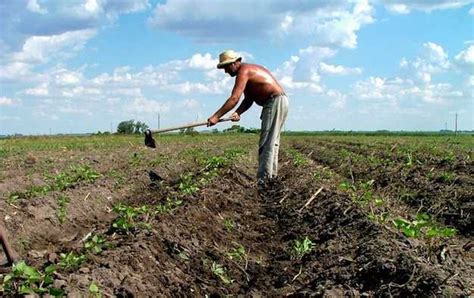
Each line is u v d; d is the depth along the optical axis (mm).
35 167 20422
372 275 6633
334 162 22547
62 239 10609
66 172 17391
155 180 17703
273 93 13250
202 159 21891
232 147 33219
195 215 10008
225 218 10828
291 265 8258
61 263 6367
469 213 10656
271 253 9148
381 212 9508
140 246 7316
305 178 15023
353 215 9438
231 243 9328
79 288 5684
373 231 8273
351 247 8008
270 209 12305
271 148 13586
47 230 10742
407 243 7629
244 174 17531
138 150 30781
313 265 7855
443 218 10859
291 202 12281
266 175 13797
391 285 6152
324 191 12258
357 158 21781
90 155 26469
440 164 18250
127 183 16156
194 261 7883
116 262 6645
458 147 28406
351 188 11969
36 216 10883
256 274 8047
